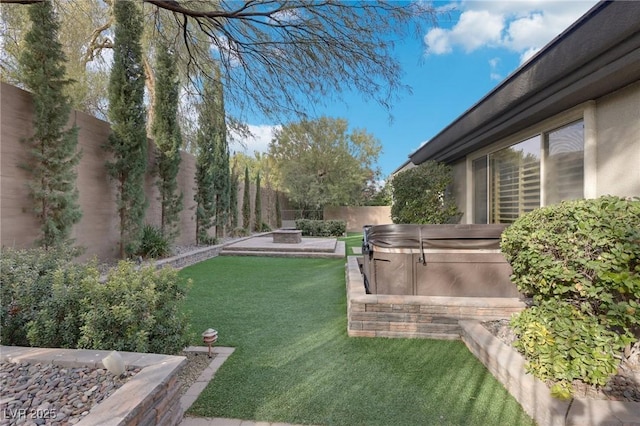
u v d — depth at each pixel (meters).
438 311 3.66
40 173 5.07
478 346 3.12
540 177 4.81
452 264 4.20
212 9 4.33
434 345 3.47
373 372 2.89
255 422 2.21
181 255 8.30
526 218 3.08
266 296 5.48
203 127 6.45
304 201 20.62
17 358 2.20
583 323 2.44
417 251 4.23
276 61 4.58
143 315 2.67
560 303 2.65
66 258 3.63
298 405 2.39
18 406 1.75
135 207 6.94
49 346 2.54
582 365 2.20
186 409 2.33
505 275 4.18
